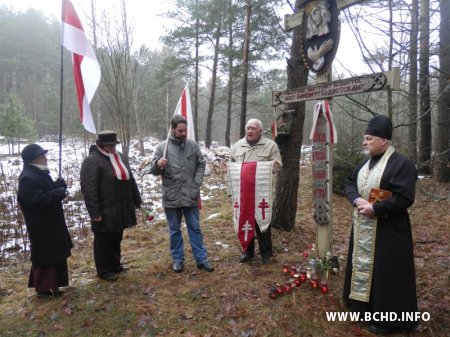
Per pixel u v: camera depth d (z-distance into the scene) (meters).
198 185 4.39
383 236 2.99
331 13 3.63
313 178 4.00
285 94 4.25
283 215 5.53
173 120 4.29
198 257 4.41
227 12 15.73
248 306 3.52
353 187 3.28
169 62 19.91
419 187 4.74
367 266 3.07
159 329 3.33
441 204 7.67
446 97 8.11
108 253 4.25
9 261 5.34
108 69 9.97
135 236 6.07
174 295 3.87
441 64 6.16
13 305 3.90
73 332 3.35
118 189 4.12
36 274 3.87
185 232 5.91
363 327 3.17
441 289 3.83
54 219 3.83
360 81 3.41
